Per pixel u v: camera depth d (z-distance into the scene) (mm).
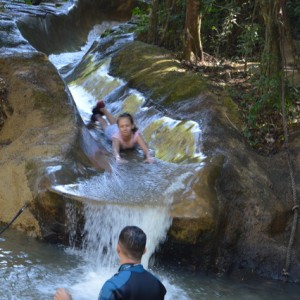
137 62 12227
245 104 10086
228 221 7922
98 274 7340
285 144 9062
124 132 9609
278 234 8125
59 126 9289
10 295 6621
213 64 11961
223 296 7152
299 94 10016
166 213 7496
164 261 7781
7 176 8609
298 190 8453
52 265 7434
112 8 22703
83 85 12852
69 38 18516
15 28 13312
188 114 10000
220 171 8289
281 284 7699
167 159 9445
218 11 12914
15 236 8094
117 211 7551
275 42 9820
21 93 9719
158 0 13383
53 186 7879
